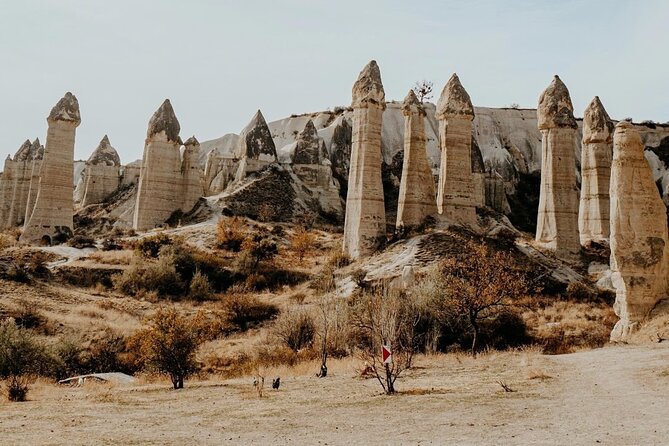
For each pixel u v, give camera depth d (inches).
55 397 625.6
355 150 1635.1
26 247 1770.4
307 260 1835.6
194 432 386.6
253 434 373.7
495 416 393.1
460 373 667.4
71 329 1140.5
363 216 1582.2
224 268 1697.8
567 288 1412.4
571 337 1007.6
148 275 1518.2
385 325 736.3
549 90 1807.3
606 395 455.5
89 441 357.1
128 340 1023.6
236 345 1095.6
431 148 3686.0
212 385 711.1
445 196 1673.2
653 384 492.4
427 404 458.6
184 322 794.2
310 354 951.6
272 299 1423.5
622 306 895.1
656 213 887.7
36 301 1290.6
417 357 866.1
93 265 1612.9
